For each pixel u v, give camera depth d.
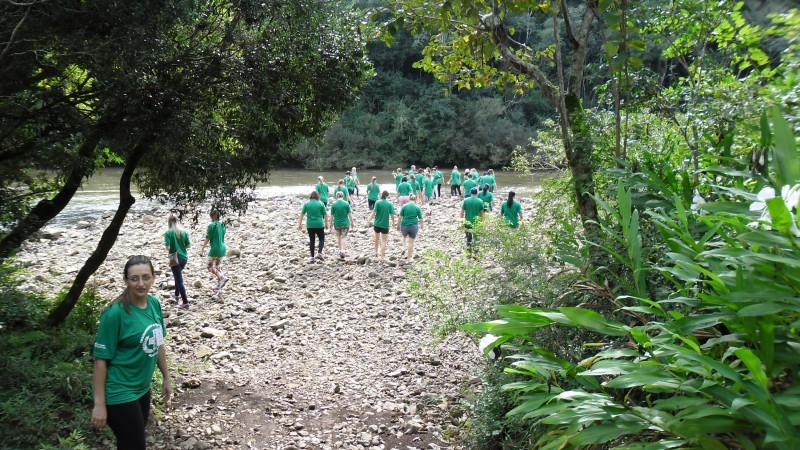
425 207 22.61
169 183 6.77
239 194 6.95
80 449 4.79
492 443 4.81
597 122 4.64
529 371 2.58
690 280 2.13
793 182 1.87
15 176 5.80
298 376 7.22
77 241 15.89
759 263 1.81
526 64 5.04
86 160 6.00
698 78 4.45
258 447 5.48
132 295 3.81
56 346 6.38
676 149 4.51
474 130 50.41
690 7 4.30
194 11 5.73
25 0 4.86
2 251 6.12
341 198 14.00
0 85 5.11
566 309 2.21
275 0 6.07
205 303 10.20
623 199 2.87
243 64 6.07
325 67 6.52
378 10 5.92
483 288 5.60
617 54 4.17
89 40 4.95
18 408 4.98
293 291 10.91
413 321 9.10
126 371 3.73
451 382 6.91
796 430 1.63
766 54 3.24
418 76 56.38
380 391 6.77
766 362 1.76
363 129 51.16
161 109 5.70
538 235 5.54
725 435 1.93
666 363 2.15
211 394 6.59
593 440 1.96
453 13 5.47
